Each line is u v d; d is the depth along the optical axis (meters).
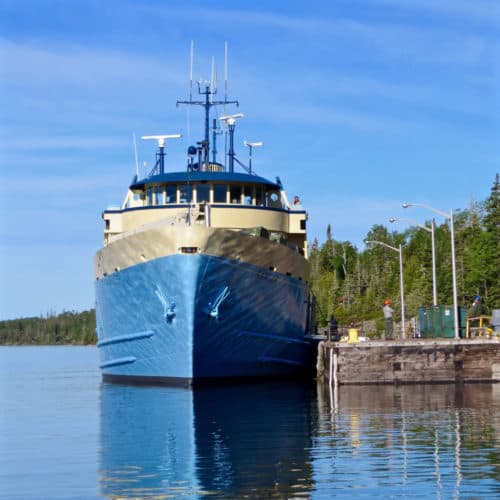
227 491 25.89
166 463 30.41
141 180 70.19
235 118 76.62
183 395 55.16
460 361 58.59
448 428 36.25
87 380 83.00
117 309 63.28
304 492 25.48
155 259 56.78
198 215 56.44
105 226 72.62
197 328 57.09
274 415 42.91
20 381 85.12
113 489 26.59
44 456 32.62
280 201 72.19
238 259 57.41
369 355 58.66
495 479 26.44
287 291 64.44
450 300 130.88
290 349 68.19
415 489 25.44
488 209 128.75
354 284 180.75
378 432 35.78
